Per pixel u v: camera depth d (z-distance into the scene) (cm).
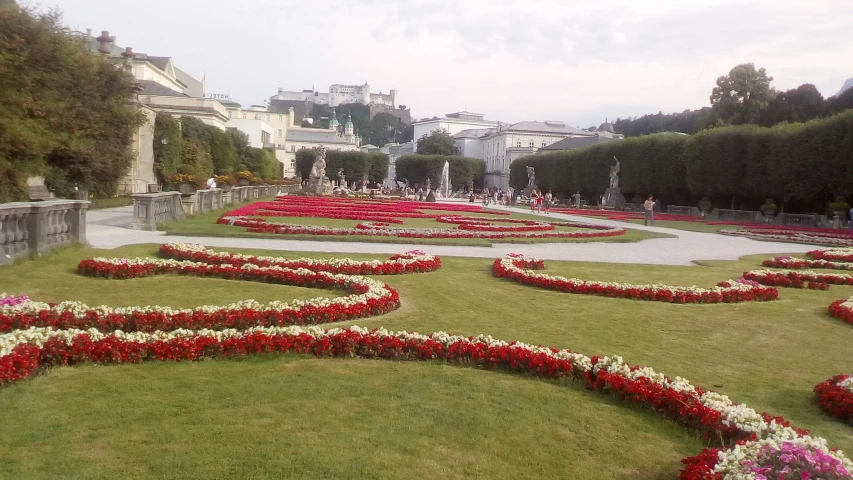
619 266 2077
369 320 1130
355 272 1642
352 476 541
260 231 2531
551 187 9800
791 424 715
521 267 1873
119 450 573
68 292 1237
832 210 4797
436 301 1340
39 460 548
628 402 746
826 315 1371
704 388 830
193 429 622
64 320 946
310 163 12444
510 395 761
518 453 605
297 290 1378
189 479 525
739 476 484
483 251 2372
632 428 677
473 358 873
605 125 16662
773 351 1052
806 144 5147
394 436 626
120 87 3991
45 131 3116
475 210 5591
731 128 6022
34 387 719
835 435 698
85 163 3712
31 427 613
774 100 8756
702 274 1944
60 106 3209
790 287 1761
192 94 12375
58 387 724
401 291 1438
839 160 4881
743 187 5841
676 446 638
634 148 7456
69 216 1725
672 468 591
